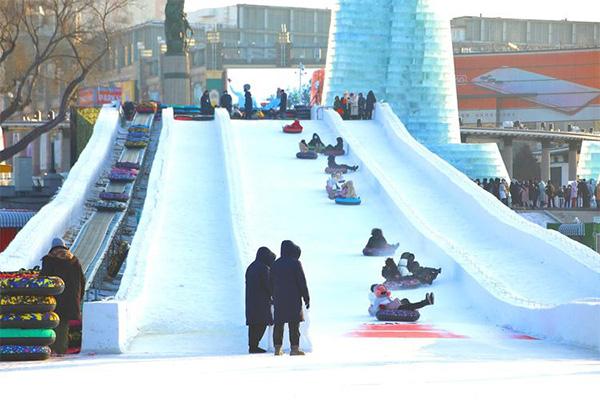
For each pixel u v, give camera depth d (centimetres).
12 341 2959
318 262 5447
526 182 11038
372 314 4394
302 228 6103
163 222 5725
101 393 1970
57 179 9856
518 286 4781
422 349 3347
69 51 15475
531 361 2836
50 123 10425
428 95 12325
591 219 10250
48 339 2983
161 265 4916
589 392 2011
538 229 5362
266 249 3353
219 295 4494
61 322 3206
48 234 5334
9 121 19188
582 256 4812
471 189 6372
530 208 10519
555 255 4978
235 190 6178
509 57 19962
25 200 9300
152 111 9394
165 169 6819
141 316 4106
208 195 6397
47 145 17475
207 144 7769
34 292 2967
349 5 12262
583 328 3475
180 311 4219
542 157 19250
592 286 4562
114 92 18250
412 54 12300
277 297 3138
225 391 2003
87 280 4909
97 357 3114
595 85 19512
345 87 12250
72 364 2739
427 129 12312
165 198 6234
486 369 2492
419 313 4356
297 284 3133
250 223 5850
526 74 19875
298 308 3130
